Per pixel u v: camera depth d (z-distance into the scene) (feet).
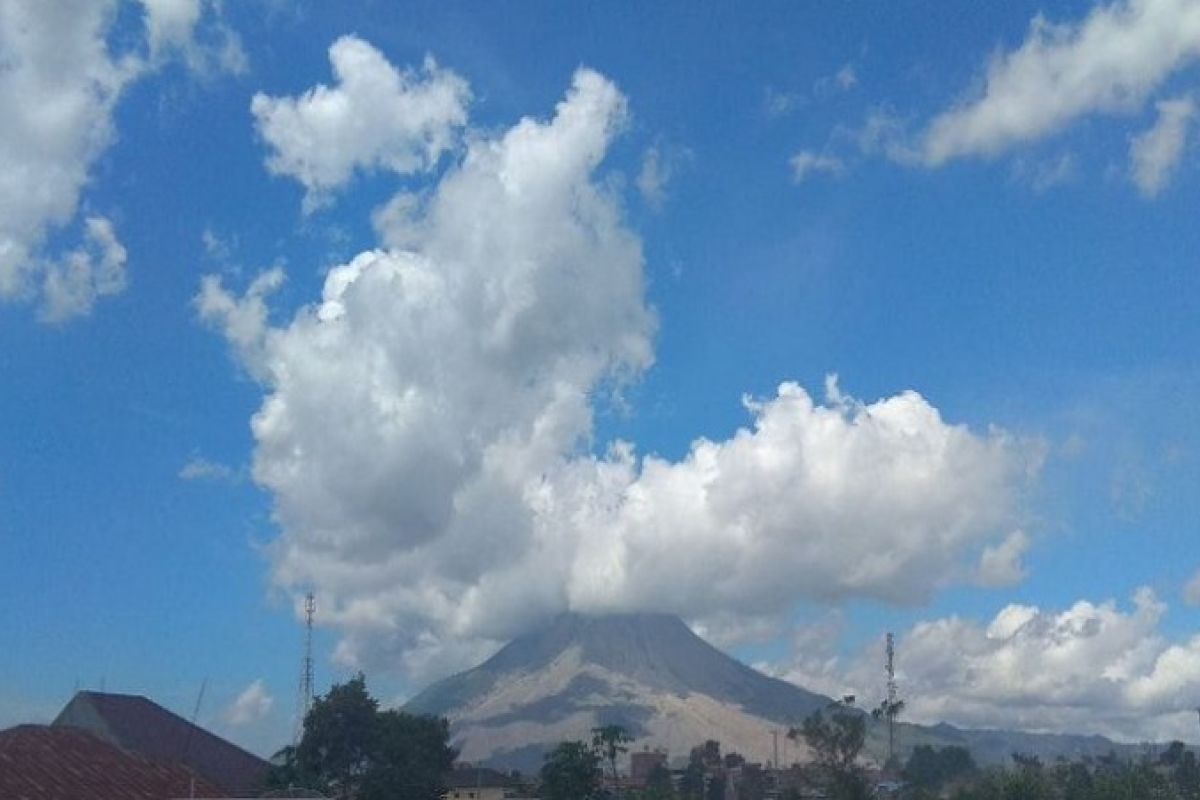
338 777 338.95
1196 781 426.10
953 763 473.67
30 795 212.64
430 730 347.36
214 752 344.08
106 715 331.36
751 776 513.86
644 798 421.18
